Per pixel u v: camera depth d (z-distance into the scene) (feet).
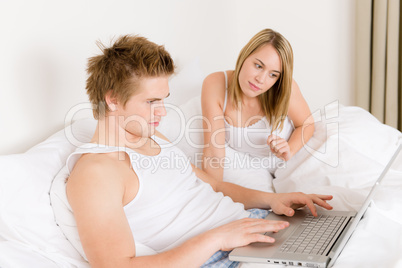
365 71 9.91
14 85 4.49
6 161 3.70
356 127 6.14
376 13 9.61
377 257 3.44
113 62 3.79
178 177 4.39
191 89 6.93
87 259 3.54
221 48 9.78
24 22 4.59
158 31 7.23
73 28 5.32
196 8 8.48
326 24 10.32
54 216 3.76
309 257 3.49
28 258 3.46
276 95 6.07
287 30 10.61
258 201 4.81
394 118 9.80
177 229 4.08
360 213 3.73
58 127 5.13
